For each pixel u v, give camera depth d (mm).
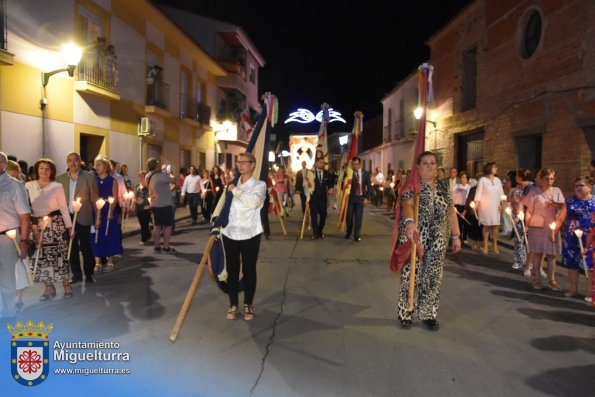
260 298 6359
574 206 6492
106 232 7895
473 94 19047
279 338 4844
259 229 5398
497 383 3883
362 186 11758
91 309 5777
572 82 11867
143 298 6281
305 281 7359
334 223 15789
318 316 5594
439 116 22031
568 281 7590
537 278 7020
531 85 13875
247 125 15781
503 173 15617
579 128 11594
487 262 9078
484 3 17172
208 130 27375
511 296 6609
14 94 11367
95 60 14344
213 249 5477
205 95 27094
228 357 4340
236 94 31609
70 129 13539
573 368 4195
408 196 5000
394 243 5211
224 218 5309
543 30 13227
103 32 15453
